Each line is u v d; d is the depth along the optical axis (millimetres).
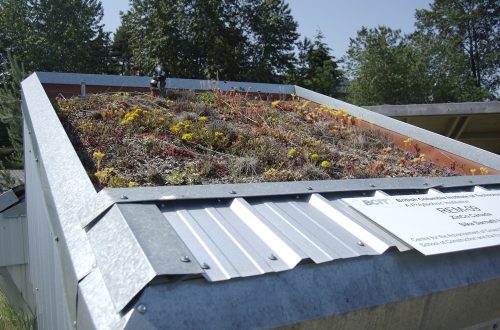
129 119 4211
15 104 10789
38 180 3578
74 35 39281
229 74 31828
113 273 1737
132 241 1810
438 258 2387
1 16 39719
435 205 2838
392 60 31984
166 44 31141
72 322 2045
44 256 3506
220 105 5602
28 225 5328
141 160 3559
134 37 32781
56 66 38750
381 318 2098
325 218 2441
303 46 37594
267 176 3584
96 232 1979
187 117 4742
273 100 6742
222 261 1888
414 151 5062
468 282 2383
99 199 2139
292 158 4070
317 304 1888
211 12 31719
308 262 2010
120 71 43312
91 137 3873
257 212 2346
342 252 2125
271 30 33812
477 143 8758
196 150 3967
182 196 2266
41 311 4047
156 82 5621
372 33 32875
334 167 4105
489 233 2648
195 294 1708
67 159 2654
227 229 2139
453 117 8133
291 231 2213
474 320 2619
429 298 2246
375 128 5516
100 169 3270
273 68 34500
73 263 1948
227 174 3541
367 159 4539
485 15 42281
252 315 1740
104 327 1587
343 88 38500
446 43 39844
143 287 1616
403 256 2275
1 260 6207
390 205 2680
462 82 37906
